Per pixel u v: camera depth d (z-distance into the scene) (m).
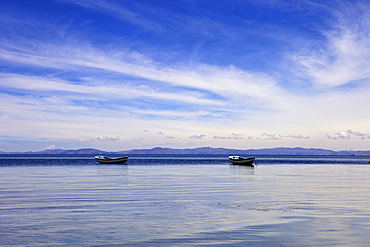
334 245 14.18
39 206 23.73
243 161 105.06
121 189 34.22
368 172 70.31
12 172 65.50
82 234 16.05
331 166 106.94
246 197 28.38
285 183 41.81
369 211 21.78
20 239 15.21
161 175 56.44
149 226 17.64
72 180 45.72
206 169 79.31
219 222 18.55
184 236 15.67
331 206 23.78
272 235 15.77
